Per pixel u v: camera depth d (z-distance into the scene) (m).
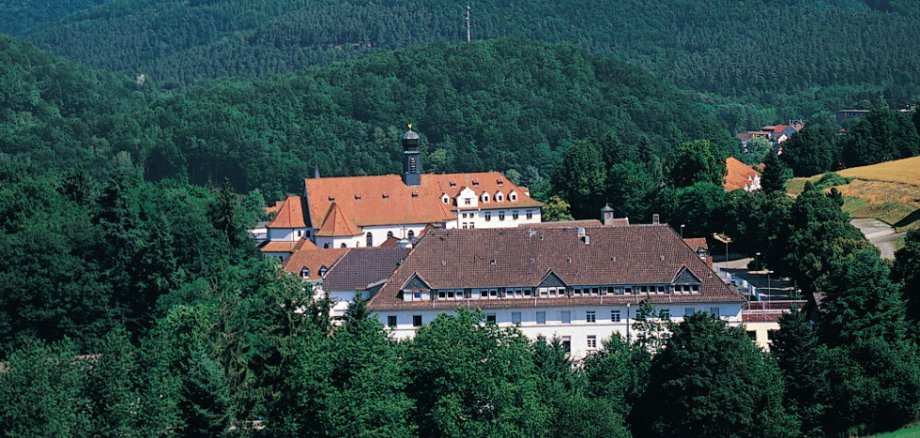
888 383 169.25
